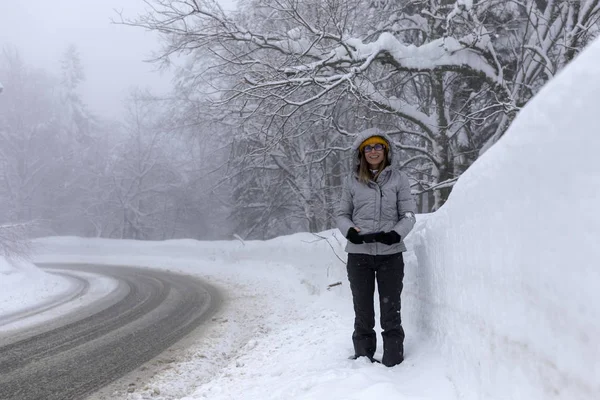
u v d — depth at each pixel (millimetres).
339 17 8789
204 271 16734
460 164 11500
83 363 4797
